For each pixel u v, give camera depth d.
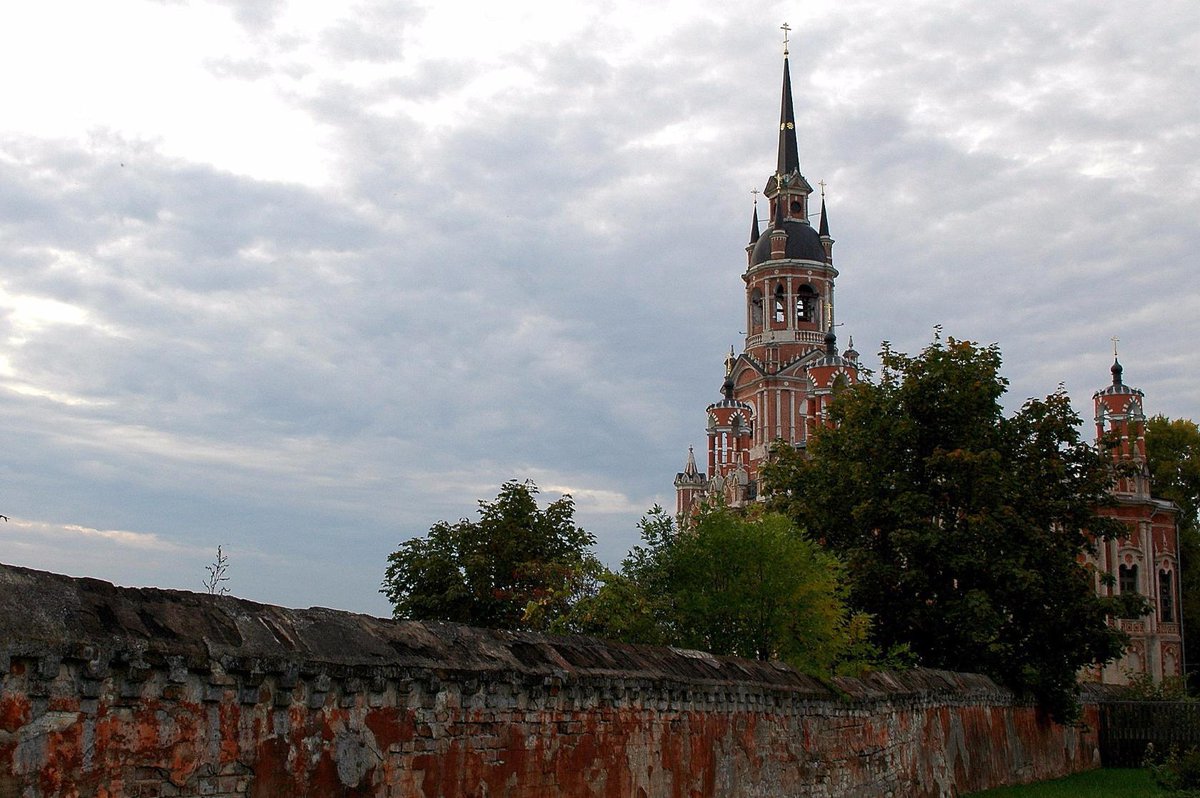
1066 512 41.59
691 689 18.06
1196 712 48.66
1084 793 34.09
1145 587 74.62
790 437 99.81
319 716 11.09
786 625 26.59
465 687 12.98
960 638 38.88
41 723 8.53
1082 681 53.56
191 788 9.73
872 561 38.41
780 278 104.50
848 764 24.75
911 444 41.06
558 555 38.62
